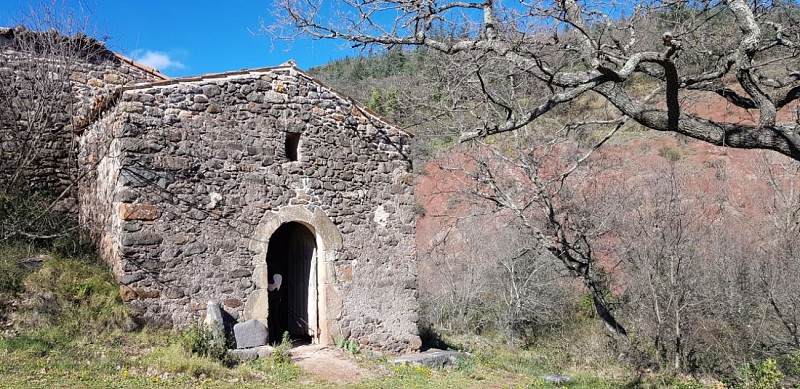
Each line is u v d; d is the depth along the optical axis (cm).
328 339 1048
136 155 910
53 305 875
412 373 1001
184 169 948
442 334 1648
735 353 1266
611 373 1292
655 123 628
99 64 1251
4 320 833
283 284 1203
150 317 900
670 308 1351
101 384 714
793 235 1577
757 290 1374
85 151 1117
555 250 1387
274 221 1019
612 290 1761
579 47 734
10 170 1101
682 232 1436
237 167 996
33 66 1133
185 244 938
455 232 2203
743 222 1881
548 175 1794
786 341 1214
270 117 1038
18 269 920
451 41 900
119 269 902
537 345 1634
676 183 1642
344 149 1111
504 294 1783
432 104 1132
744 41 601
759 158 2125
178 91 958
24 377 702
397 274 1139
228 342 934
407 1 775
